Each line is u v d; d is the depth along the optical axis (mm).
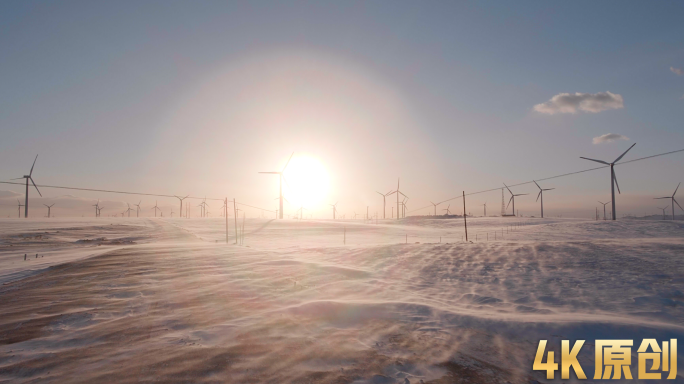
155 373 4793
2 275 15391
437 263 16031
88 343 6055
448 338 6559
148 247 26312
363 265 16766
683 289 9906
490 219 90250
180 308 8562
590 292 10164
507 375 5059
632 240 21172
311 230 71062
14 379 4605
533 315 7953
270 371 4949
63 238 46531
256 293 10336
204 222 97625
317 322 7453
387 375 4957
